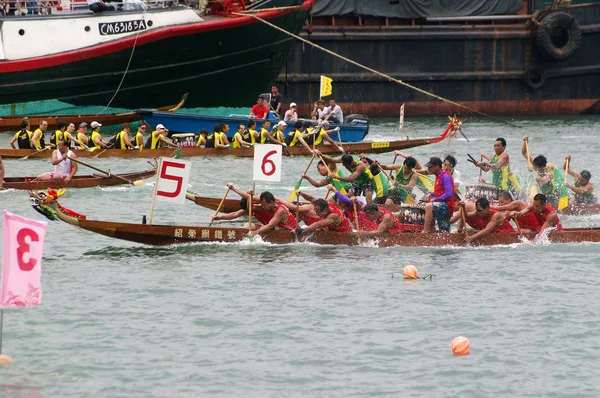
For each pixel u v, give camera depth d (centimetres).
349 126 14050
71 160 10012
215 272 6481
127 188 10200
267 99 15425
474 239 7231
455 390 4522
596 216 8819
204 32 15688
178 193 7144
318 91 18738
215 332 5297
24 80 15338
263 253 7012
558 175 8694
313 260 6819
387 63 18850
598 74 19675
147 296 5944
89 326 5391
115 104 16200
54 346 5075
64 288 6116
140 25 15662
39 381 4616
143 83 16000
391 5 18888
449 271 6538
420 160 13150
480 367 4794
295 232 7225
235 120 14038
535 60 19300
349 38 18575
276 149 7538
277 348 5056
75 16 15475
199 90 16425
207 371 4747
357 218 7244
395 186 8138
